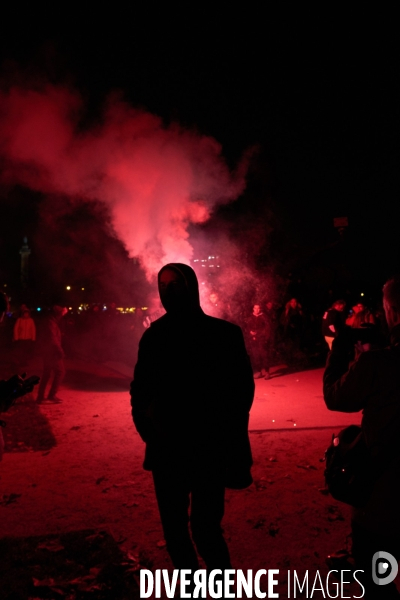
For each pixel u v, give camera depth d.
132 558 3.63
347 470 2.33
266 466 5.67
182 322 2.93
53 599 3.19
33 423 7.60
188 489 2.87
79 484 5.19
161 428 2.81
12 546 3.80
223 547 2.84
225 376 2.88
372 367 2.34
